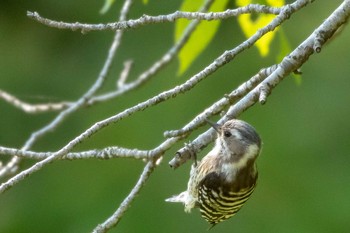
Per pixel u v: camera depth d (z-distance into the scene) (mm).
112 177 14453
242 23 8906
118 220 7051
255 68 14781
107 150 7012
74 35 15859
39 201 14438
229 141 9312
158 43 15445
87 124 15000
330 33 6918
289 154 14320
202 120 7094
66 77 15617
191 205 10047
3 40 15969
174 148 13828
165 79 14922
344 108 14484
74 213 14289
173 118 14680
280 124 14547
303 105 14625
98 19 15836
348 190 13891
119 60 15414
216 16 6941
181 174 14070
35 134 8680
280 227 13820
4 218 14383
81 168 14617
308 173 14133
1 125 15148
